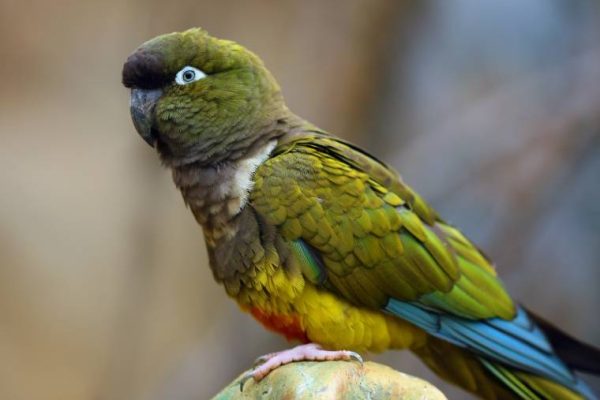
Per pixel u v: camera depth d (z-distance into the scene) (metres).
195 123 7.50
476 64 13.49
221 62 7.59
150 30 13.19
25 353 15.70
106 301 15.93
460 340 7.60
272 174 7.27
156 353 13.79
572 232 12.62
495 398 7.96
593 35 13.19
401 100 13.36
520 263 12.53
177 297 14.11
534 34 13.45
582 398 7.82
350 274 7.26
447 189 12.66
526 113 12.84
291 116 7.84
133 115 7.68
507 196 12.46
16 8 14.44
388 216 7.41
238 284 7.31
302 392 5.81
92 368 15.80
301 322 7.26
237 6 13.24
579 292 12.59
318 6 13.37
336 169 7.36
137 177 13.70
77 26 14.73
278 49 13.48
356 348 7.42
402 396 5.82
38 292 16.05
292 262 7.14
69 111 15.39
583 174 12.52
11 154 15.74
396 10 13.11
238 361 11.99
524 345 7.78
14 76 14.88
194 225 14.13
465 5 13.43
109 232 16.23
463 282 7.69
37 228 16.19
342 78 13.30
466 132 12.90
